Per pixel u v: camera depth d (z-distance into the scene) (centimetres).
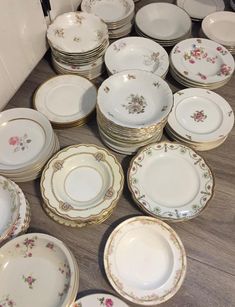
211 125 90
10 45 83
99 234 78
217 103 94
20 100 97
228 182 86
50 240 70
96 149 83
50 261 72
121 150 86
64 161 81
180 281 70
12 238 73
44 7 91
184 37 106
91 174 82
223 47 104
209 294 71
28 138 85
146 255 73
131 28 111
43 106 92
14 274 71
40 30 93
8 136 85
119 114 83
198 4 119
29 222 79
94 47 95
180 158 85
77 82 96
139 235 75
